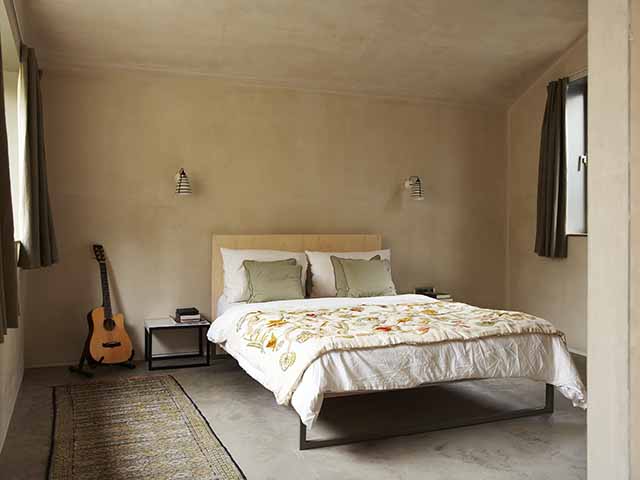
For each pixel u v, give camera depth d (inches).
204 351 212.1
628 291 65.8
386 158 238.7
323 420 140.9
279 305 180.5
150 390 165.3
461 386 171.3
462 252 251.6
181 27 180.7
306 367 120.0
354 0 172.9
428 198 245.9
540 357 138.8
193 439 126.3
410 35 194.7
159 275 206.2
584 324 215.9
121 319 191.6
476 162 253.0
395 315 157.9
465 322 144.4
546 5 183.0
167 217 207.2
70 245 195.6
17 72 167.8
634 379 65.7
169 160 207.2
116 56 193.2
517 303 251.4
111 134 200.2
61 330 194.7
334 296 206.4
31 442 124.4
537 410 145.2
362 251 230.1
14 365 150.6
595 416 70.1
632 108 65.7
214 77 210.4
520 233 249.9
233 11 174.4
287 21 181.6
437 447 123.6
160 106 206.1
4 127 105.2
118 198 201.3
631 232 65.6
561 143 218.8
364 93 232.8
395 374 125.0
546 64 222.7
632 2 65.6
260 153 219.3
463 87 235.1
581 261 216.4
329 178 229.8
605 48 68.6
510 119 255.1
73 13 169.8
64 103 194.9
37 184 156.9
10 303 107.4
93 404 151.5
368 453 120.2
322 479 107.6
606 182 68.6
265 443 125.7
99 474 108.0
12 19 137.9
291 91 223.6
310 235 223.0
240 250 205.5
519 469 112.3
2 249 104.5
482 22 190.1
